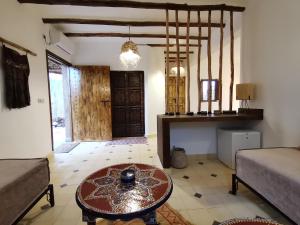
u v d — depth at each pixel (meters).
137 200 1.34
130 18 3.85
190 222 1.84
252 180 2.01
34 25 3.34
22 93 2.84
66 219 1.93
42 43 3.64
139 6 3.14
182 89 7.43
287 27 2.50
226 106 4.62
